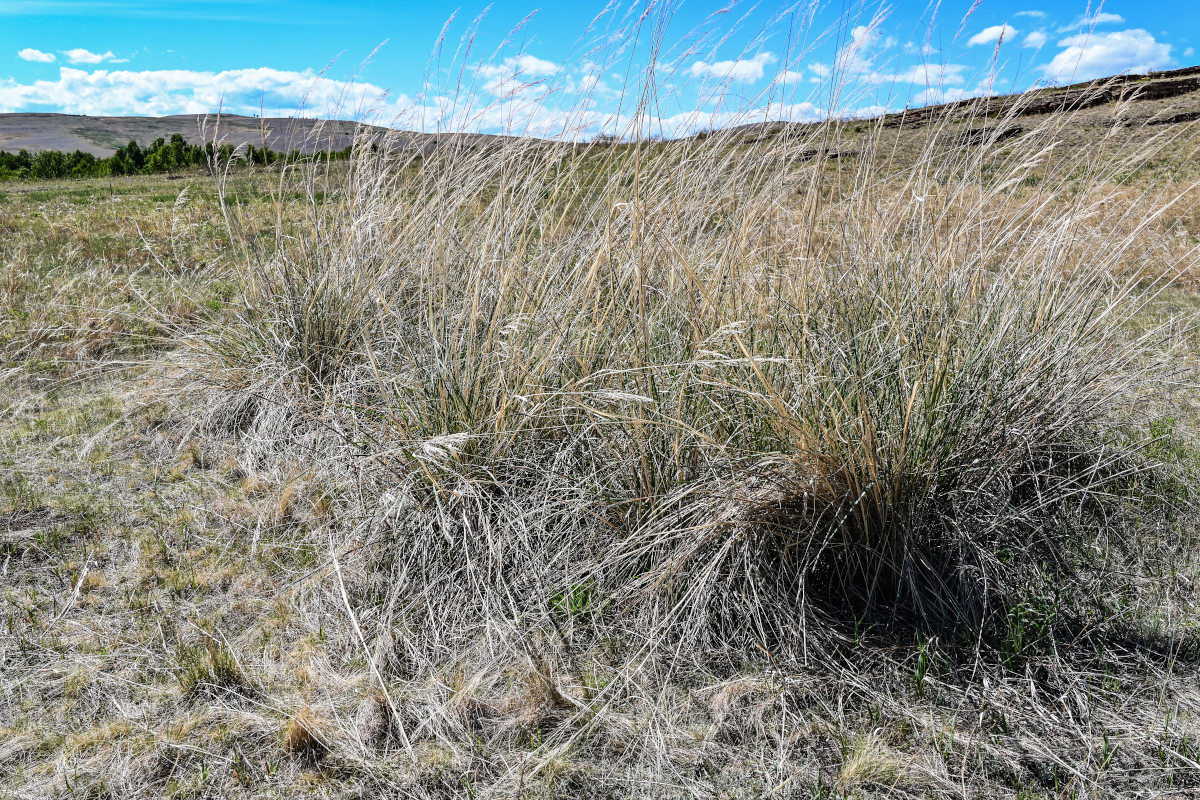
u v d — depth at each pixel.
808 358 2.69
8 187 21.45
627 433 2.77
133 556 3.01
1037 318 3.14
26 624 2.58
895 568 2.59
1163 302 6.01
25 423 4.28
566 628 2.56
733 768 2.00
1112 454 3.46
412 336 3.84
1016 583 2.71
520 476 3.07
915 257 3.22
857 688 2.27
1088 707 2.15
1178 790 1.88
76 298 6.52
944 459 2.69
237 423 4.23
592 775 1.98
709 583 2.56
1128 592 2.73
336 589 2.76
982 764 1.98
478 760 2.03
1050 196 3.25
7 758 2.02
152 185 19.92
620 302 3.05
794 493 2.54
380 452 3.05
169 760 2.02
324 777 1.97
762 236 3.15
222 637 2.51
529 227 3.64
